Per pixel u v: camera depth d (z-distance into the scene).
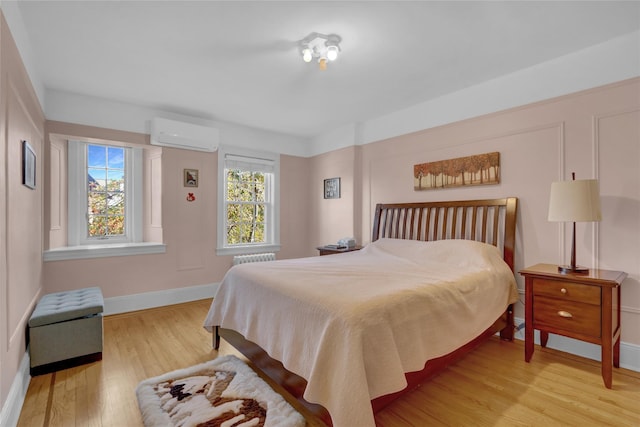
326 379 1.43
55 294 2.73
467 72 2.80
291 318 1.73
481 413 1.75
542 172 2.66
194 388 1.95
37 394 1.93
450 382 2.08
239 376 2.10
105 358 2.41
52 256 3.13
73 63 2.60
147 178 4.01
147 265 3.72
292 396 1.87
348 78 2.91
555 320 2.20
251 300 2.11
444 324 1.84
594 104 2.39
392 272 2.26
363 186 4.30
